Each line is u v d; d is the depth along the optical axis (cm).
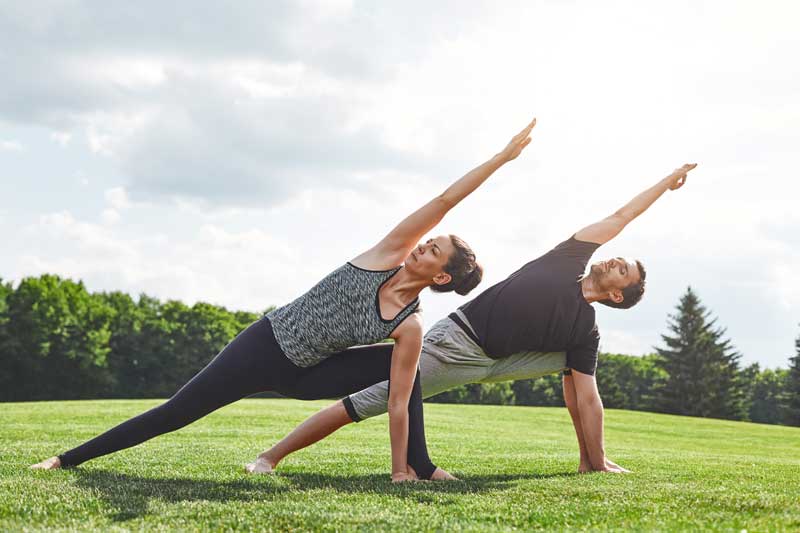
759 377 6600
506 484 377
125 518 267
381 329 387
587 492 339
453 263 387
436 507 296
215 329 5841
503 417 1540
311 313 395
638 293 472
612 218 479
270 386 413
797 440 1353
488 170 386
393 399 396
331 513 274
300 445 439
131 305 5675
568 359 472
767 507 289
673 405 5531
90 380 4981
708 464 569
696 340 5562
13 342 4662
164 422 408
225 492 330
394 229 391
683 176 488
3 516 265
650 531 242
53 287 5053
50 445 592
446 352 455
